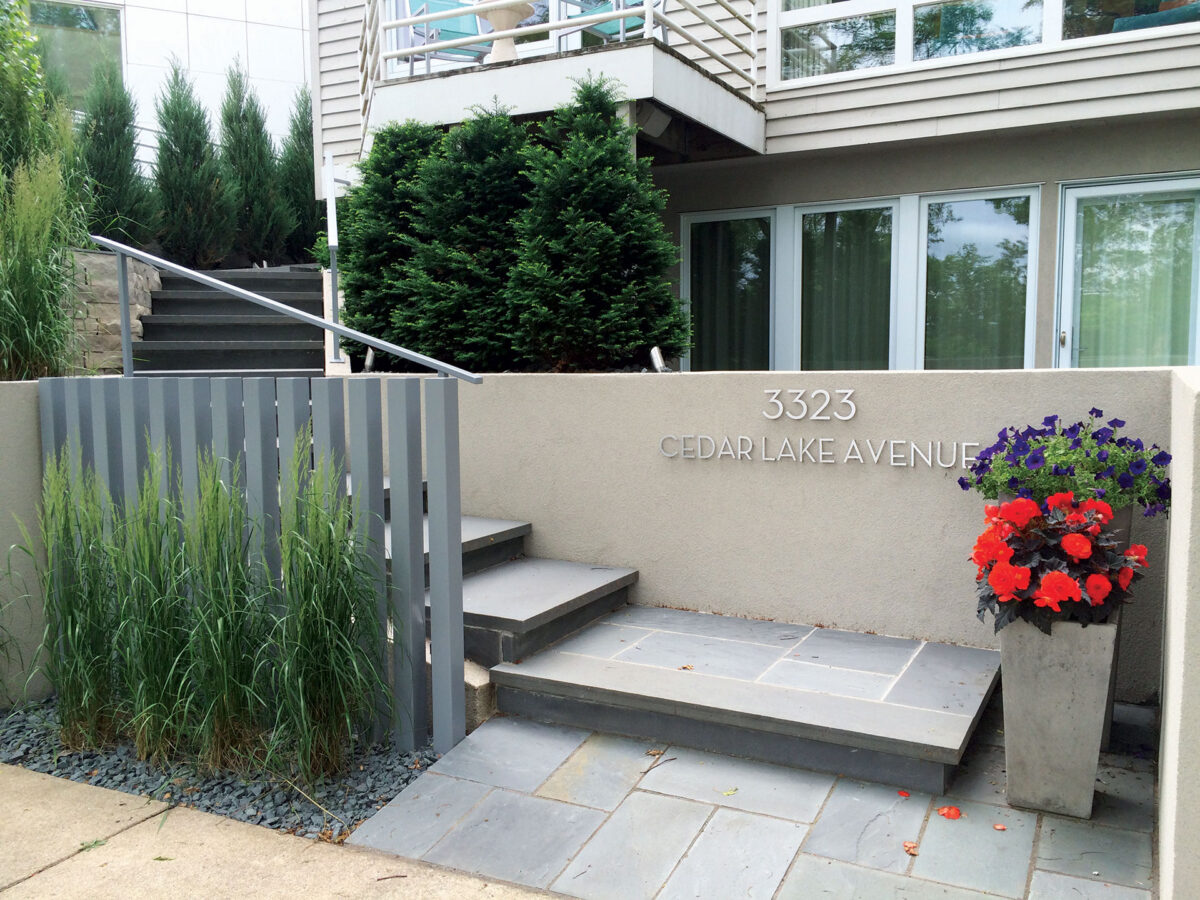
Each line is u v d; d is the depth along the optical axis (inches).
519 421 193.8
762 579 172.2
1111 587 109.9
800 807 118.8
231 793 128.4
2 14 219.5
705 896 102.8
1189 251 247.1
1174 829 74.7
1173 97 232.8
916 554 158.7
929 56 263.9
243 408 143.8
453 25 316.5
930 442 155.3
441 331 220.8
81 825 121.6
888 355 284.4
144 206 378.0
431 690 141.6
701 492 176.4
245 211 440.5
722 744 133.2
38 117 211.8
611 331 207.0
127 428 154.3
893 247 280.2
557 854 111.7
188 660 134.0
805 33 279.9
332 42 376.2
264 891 106.1
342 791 127.4
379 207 237.8
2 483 156.3
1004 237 266.7
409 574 135.1
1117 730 136.3
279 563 142.6
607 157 208.1
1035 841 109.9
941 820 114.7
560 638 162.1
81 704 141.1
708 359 310.0
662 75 221.9
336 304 233.0
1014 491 125.4
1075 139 253.1
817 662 148.5
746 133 268.7
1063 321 261.6
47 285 175.3
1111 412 142.0
